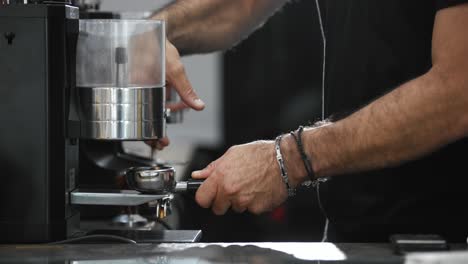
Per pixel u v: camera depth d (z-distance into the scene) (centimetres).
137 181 202
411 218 239
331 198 251
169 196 207
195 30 302
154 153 337
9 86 199
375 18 236
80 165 294
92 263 167
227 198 211
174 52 270
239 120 522
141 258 172
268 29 520
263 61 521
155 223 281
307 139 211
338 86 247
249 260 169
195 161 461
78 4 312
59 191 200
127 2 454
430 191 237
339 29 248
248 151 212
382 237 244
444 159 235
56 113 200
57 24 199
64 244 192
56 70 199
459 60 198
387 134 204
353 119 208
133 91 199
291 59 520
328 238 259
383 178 240
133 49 200
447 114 200
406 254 171
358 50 241
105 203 204
